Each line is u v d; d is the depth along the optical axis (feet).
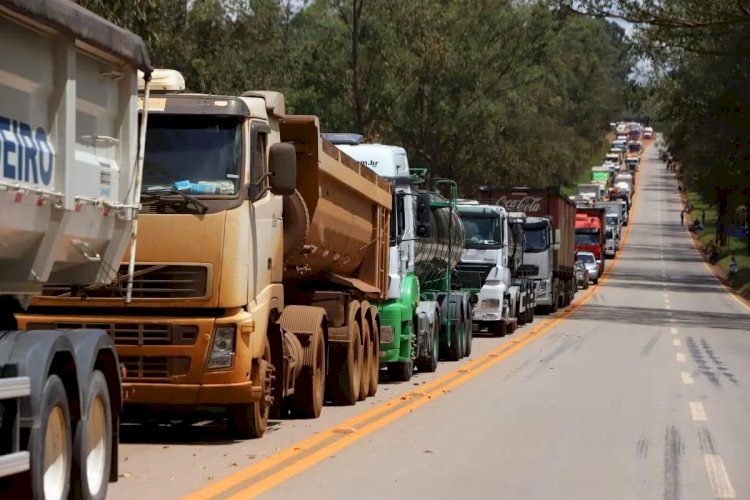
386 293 122.93
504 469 71.97
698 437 88.58
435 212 151.74
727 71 311.88
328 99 396.57
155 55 277.03
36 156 48.96
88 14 52.75
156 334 75.46
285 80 349.61
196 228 75.20
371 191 113.09
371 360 113.50
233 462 71.67
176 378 75.46
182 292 74.95
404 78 399.85
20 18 46.96
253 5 318.45
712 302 359.05
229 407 80.69
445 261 161.27
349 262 112.27
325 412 99.86
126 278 72.84
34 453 45.96
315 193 92.63
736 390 124.47
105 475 54.90
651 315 287.89
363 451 77.71
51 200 50.42
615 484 67.72
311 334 93.86
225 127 77.51
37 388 46.34
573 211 340.80
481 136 434.71
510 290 217.97
